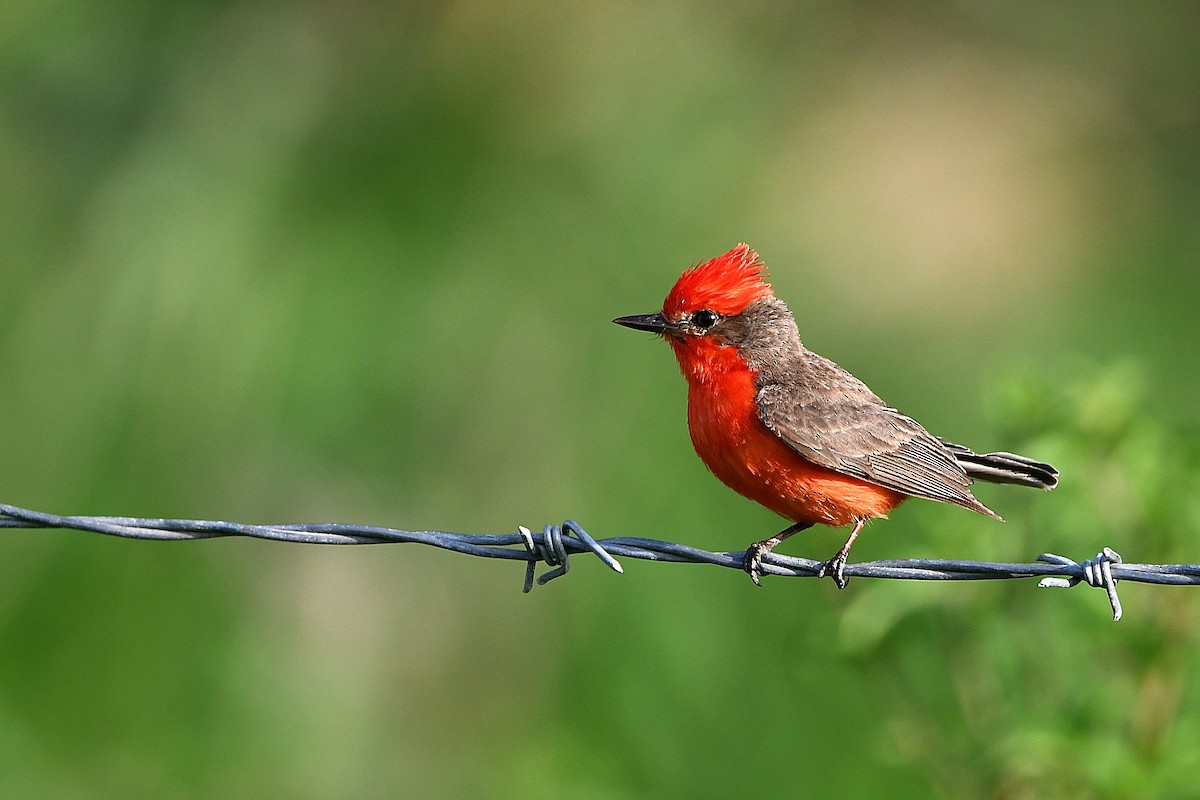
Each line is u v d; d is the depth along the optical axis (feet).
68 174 40.50
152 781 39.06
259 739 40.22
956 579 26.13
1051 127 61.31
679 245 43.57
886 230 56.49
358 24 41.34
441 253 39.29
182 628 40.01
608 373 40.96
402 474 39.86
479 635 42.47
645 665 39.52
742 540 39.93
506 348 40.01
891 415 31.60
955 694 31.42
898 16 62.80
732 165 47.34
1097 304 57.26
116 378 37.68
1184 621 28.66
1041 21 63.52
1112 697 28.86
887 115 60.34
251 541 41.39
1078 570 25.27
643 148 43.88
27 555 39.17
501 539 26.20
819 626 32.27
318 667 41.47
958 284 56.44
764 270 33.78
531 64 42.78
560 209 42.14
